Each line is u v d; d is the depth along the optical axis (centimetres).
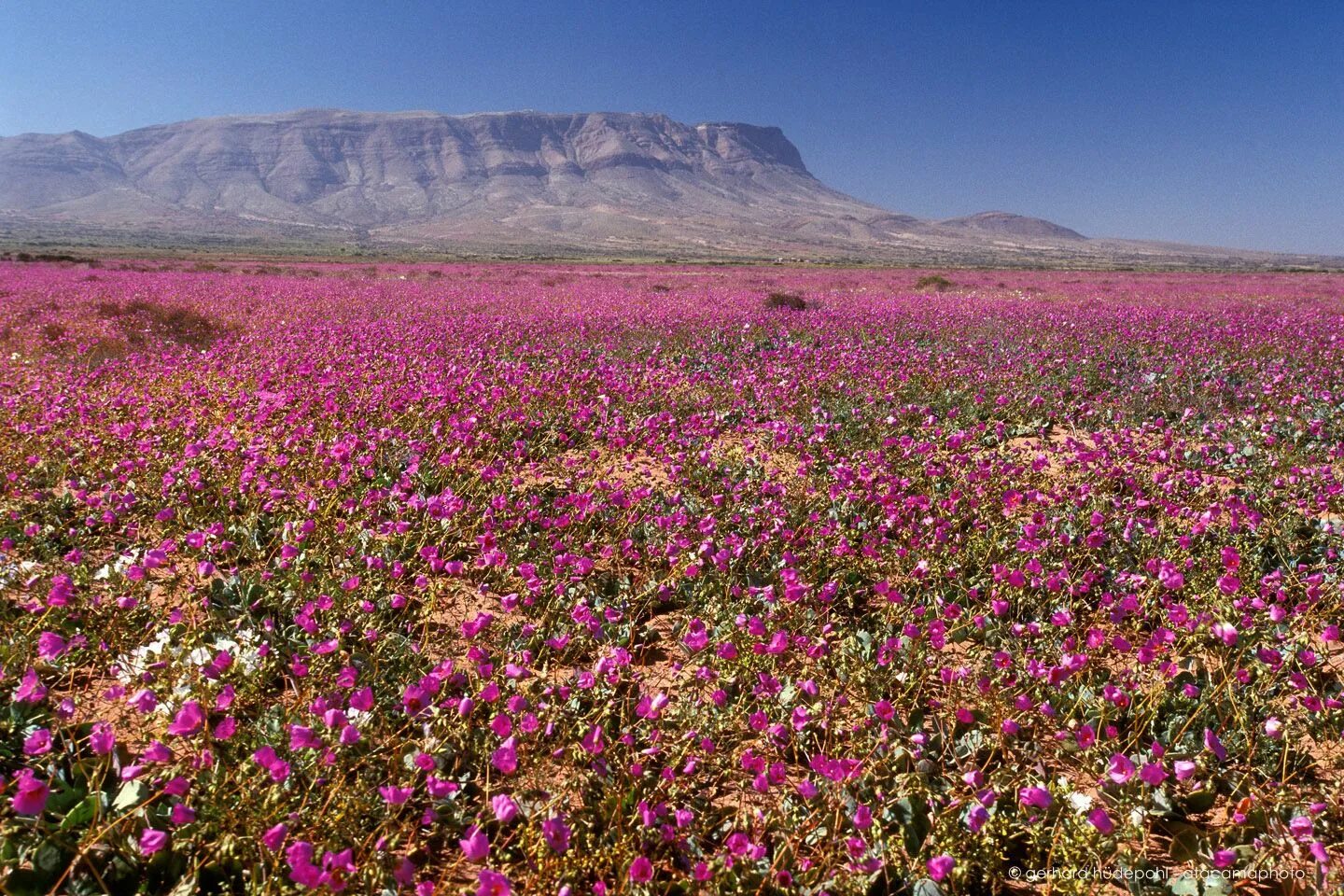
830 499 588
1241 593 446
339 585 415
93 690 338
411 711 301
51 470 604
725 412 875
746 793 302
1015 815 286
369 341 1280
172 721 306
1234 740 327
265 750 250
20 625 368
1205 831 284
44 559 449
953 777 307
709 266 6906
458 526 513
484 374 1001
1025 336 1547
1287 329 1612
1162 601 436
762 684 348
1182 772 279
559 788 295
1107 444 715
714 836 279
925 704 357
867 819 256
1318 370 1170
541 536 504
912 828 280
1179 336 1516
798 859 267
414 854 266
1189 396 980
